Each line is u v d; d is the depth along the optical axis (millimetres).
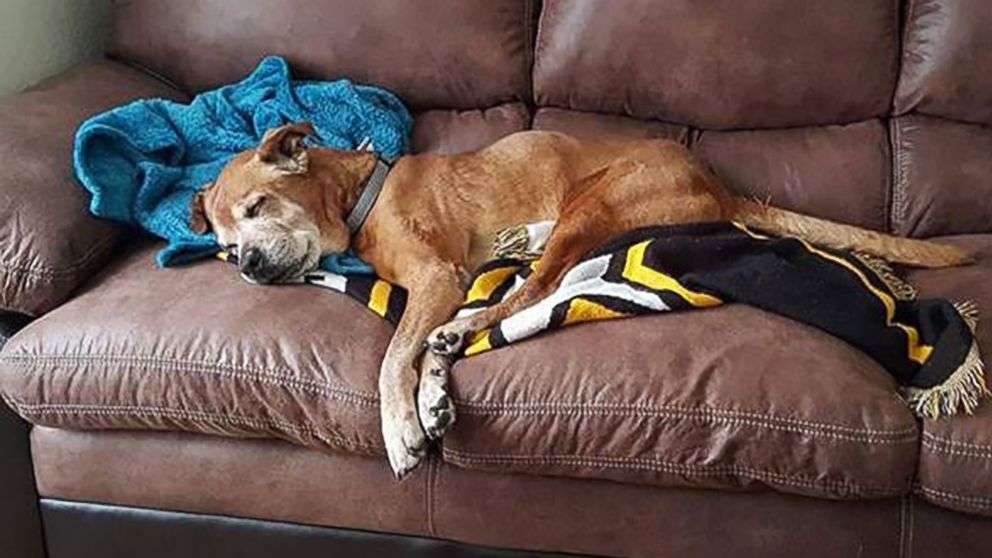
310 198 1473
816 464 1176
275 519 1379
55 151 1479
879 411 1171
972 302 1332
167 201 1543
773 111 1600
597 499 1276
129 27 1771
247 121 1652
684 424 1192
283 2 1687
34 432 1404
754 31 1569
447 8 1651
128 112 1565
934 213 1549
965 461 1153
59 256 1393
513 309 1339
